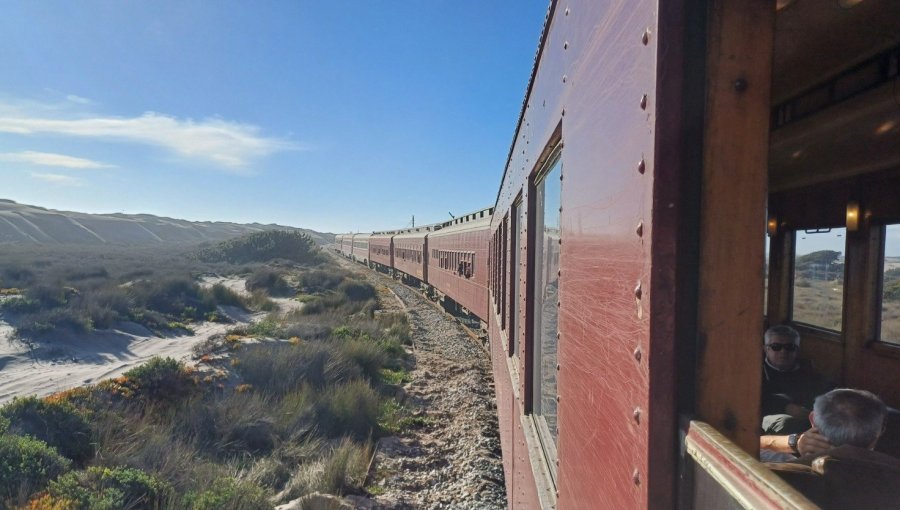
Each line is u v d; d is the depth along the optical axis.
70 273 27.12
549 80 2.31
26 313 15.23
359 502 5.70
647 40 0.97
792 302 3.73
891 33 1.72
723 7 0.93
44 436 6.05
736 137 0.93
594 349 1.32
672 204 0.91
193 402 7.85
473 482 6.18
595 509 1.29
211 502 5.06
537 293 2.99
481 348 14.07
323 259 53.28
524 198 3.47
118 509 4.66
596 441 1.29
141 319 16.59
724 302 0.93
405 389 10.35
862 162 2.64
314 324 15.04
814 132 2.29
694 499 0.88
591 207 1.38
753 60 0.94
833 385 3.10
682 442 0.90
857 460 1.37
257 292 25.05
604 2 1.29
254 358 10.17
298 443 7.29
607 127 1.24
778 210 3.82
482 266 11.62
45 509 4.39
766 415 2.68
